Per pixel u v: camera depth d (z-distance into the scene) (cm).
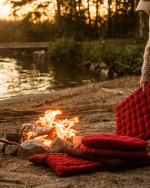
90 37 3750
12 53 3212
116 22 3994
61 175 279
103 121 543
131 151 298
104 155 297
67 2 3744
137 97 377
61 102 736
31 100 768
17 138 402
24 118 561
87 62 1972
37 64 2089
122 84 1059
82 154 316
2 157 348
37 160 318
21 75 1459
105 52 1661
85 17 4044
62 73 1567
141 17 2469
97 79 1340
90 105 682
